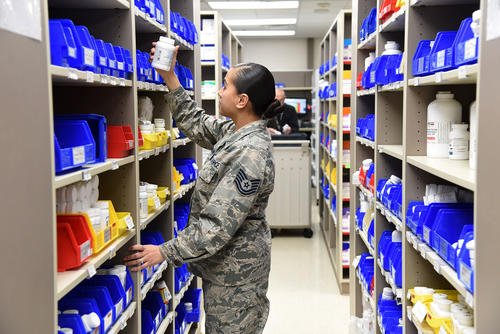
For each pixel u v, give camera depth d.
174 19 2.99
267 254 2.25
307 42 12.90
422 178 2.31
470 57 1.57
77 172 1.61
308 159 6.89
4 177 1.31
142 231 2.96
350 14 5.12
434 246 1.91
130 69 2.16
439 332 1.89
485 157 1.38
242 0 8.44
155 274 2.61
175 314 3.18
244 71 2.19
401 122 3.01
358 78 3.88
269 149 2.15
